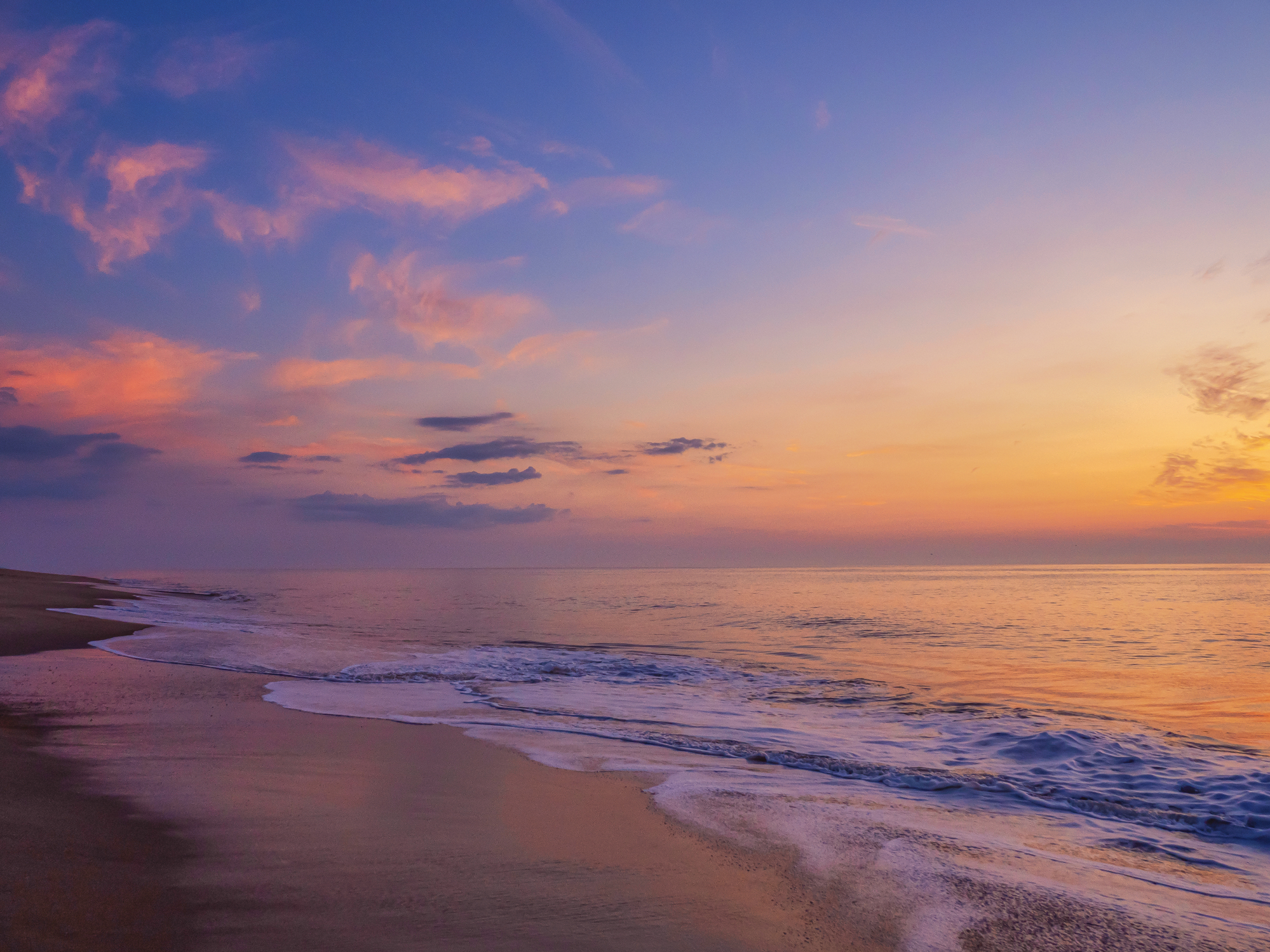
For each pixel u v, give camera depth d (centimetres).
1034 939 450
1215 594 6194
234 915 426
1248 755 966
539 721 1151
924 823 689
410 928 424
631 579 14088
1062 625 3136
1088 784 845
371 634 2575
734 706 1324
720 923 455
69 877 451
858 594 6556
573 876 523
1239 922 486
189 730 972
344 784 750
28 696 1181
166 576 14938
